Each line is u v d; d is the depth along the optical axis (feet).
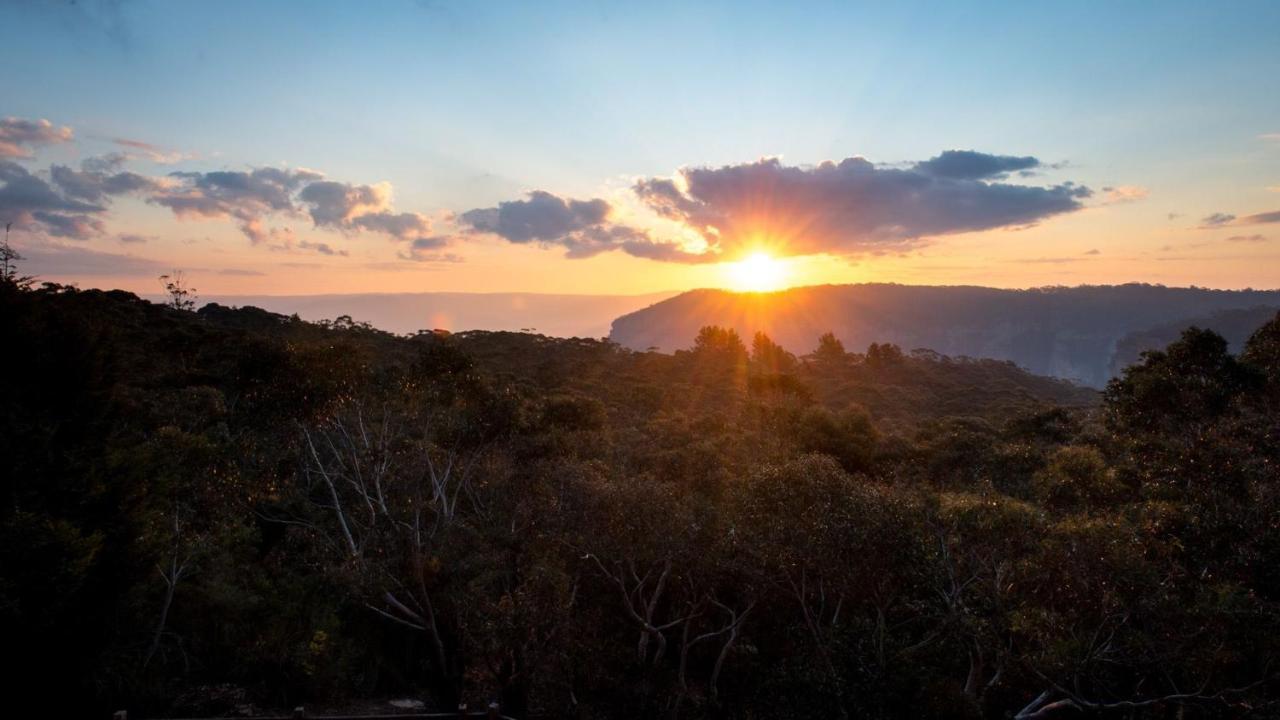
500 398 67.97
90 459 41.88
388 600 50.65
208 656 48.34
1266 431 51.57
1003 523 41.32
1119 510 52.49
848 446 101.19
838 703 37.81
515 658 47.29
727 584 50.67
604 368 255.50
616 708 47.73
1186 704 36.04
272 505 64.08
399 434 63.93
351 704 49.06
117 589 41.83
